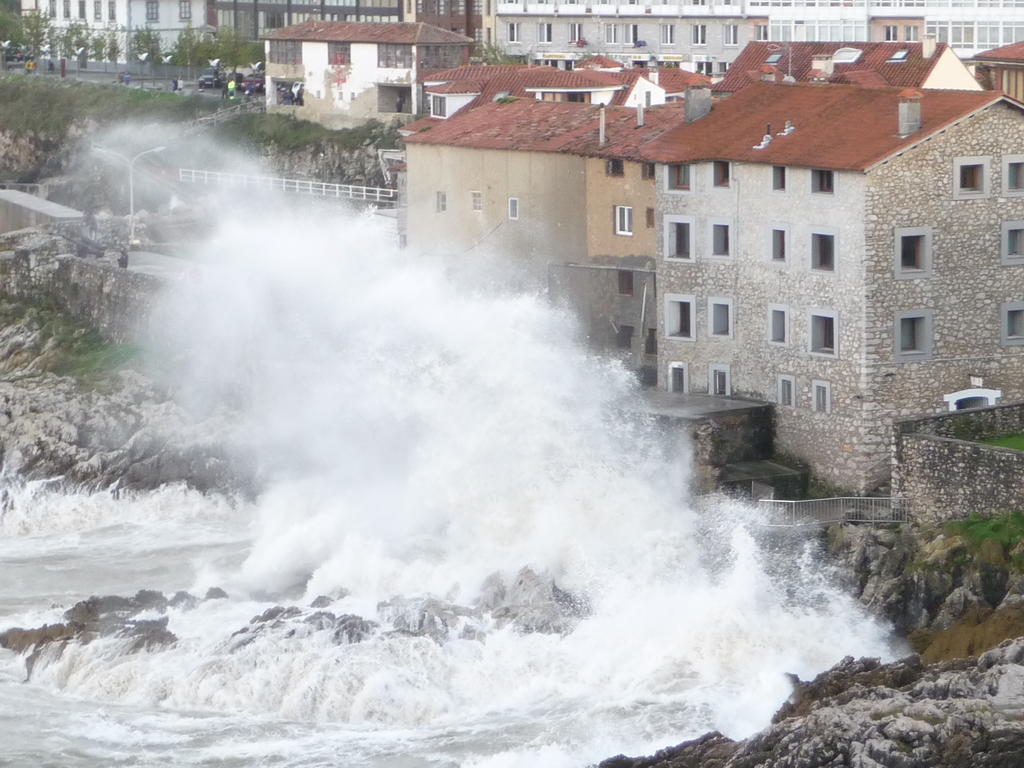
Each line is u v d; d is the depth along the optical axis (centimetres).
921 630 9456
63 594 10794
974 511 9888
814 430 10894
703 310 11462
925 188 10625
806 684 8506
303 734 8794
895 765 7238
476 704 9031
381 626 9662
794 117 11300
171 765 8475
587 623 9669
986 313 10869
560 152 12694
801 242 10869
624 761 7962
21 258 15950
